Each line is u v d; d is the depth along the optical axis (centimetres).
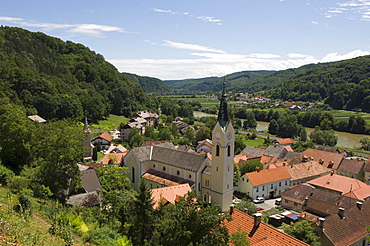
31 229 2588
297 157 11106
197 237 2830
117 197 4741
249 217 4059
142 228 3731
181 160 7938
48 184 4922
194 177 7425
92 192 5591
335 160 10850
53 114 17312
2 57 18562
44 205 3747
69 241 2639
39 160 5406
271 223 6494
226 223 4103
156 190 6144
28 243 2189
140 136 15325
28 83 17200
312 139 17675
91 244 3033
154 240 3294
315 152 11662
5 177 4288
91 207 5000
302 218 5859
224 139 6875
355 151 15325
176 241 2819
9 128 5338
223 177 7006
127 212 4250
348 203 6400
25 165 5669
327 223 4684
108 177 7000
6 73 16588
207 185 7438
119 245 3162
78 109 19012
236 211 4247
